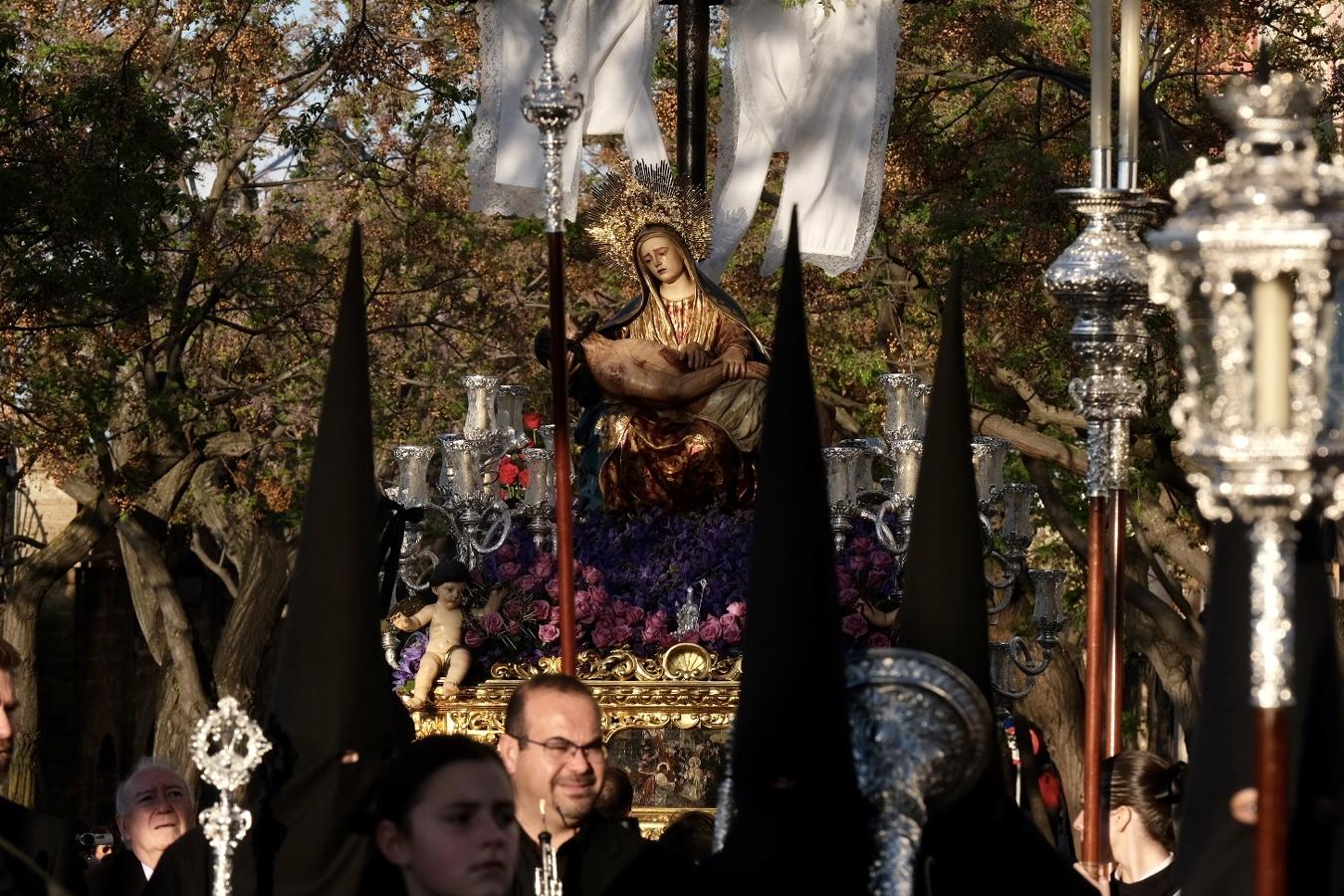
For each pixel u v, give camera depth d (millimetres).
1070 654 30203
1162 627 26922
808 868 5832
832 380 31359
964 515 6785
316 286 33781
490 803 5773
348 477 6984
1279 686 4625
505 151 16047
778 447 5988
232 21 30578
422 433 34938
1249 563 5691
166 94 31688
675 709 12328
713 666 12516
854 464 13273
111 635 50438
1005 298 25906
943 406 6836
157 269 29891
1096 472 8438
